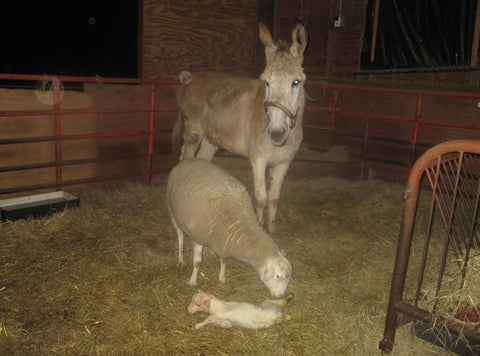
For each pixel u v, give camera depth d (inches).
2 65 367.9
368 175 269.0
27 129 201.9
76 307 124.1
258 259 118.2
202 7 292.0
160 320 119.8
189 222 126.3
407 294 137.1
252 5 314.3
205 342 112.1
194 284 137.6
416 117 237.6
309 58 317.1
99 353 107.2
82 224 177.8
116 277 139.9
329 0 306.8
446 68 247.1
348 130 294.4
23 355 105.0
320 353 111.4
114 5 340.5
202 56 300.2
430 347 112.7
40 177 212.2
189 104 200.5
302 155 280.1
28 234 165.5
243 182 248.7
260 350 110.8
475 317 98.9
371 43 286.5
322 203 223.6
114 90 233.6
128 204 205.8
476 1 229.5
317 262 159.8
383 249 171.6
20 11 366.0
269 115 145.8
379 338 115.9
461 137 239.6
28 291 130.3
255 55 322.0
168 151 247.0
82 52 375.2
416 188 97.3
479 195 98.7
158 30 278.2
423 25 255.8
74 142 219.6
